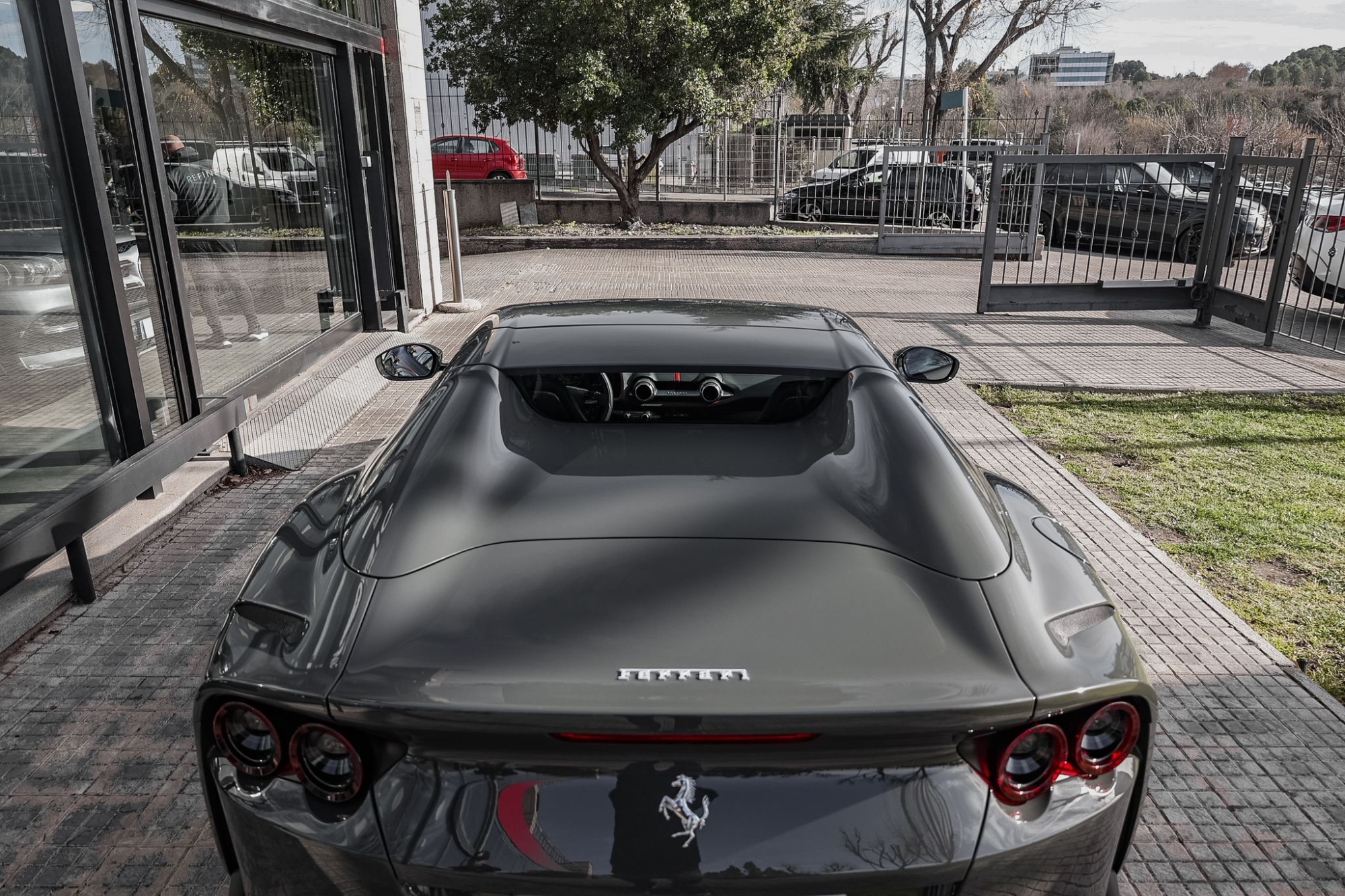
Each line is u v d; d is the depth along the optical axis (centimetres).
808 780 151
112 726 291
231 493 477
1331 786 272
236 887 180
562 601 172
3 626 330
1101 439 607
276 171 678
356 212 812
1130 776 169
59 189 381
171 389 462
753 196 2008
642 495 209
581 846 148
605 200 1823
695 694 149
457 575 180
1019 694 153
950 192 1631
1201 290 966
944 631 169
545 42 1644
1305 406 688
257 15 588
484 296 1100
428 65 1744
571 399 266
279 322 684
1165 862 242
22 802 257
